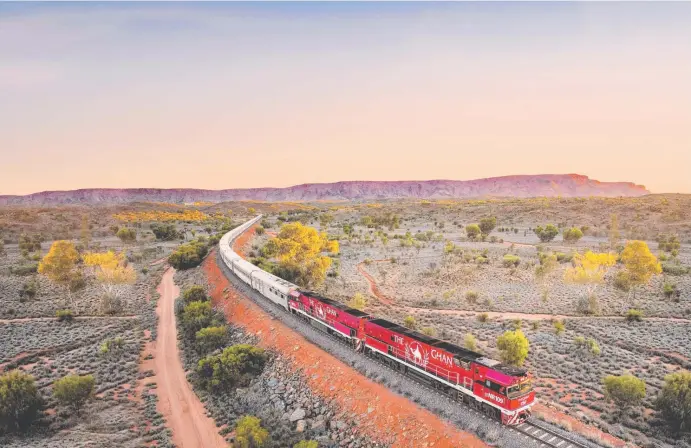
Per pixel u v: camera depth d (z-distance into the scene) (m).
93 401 47.25
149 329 70.88
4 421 39.88
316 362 46.66
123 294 90.31
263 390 46.47
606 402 41.56
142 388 51.62
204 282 92.00
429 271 108.44
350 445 35.41
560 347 57.16
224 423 43.28
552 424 33.06
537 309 77.31
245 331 61.03
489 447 29.98
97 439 39.16
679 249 140.00
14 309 79.31
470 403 34.47
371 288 94.62
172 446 39.09
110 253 85.56
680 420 36.75
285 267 85.38
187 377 53.84
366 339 44.88
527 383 31.80
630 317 69.88
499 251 136.25
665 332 63.78
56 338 65.00
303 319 58.34
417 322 67.62
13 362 56.34
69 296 84.19
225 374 49.25
